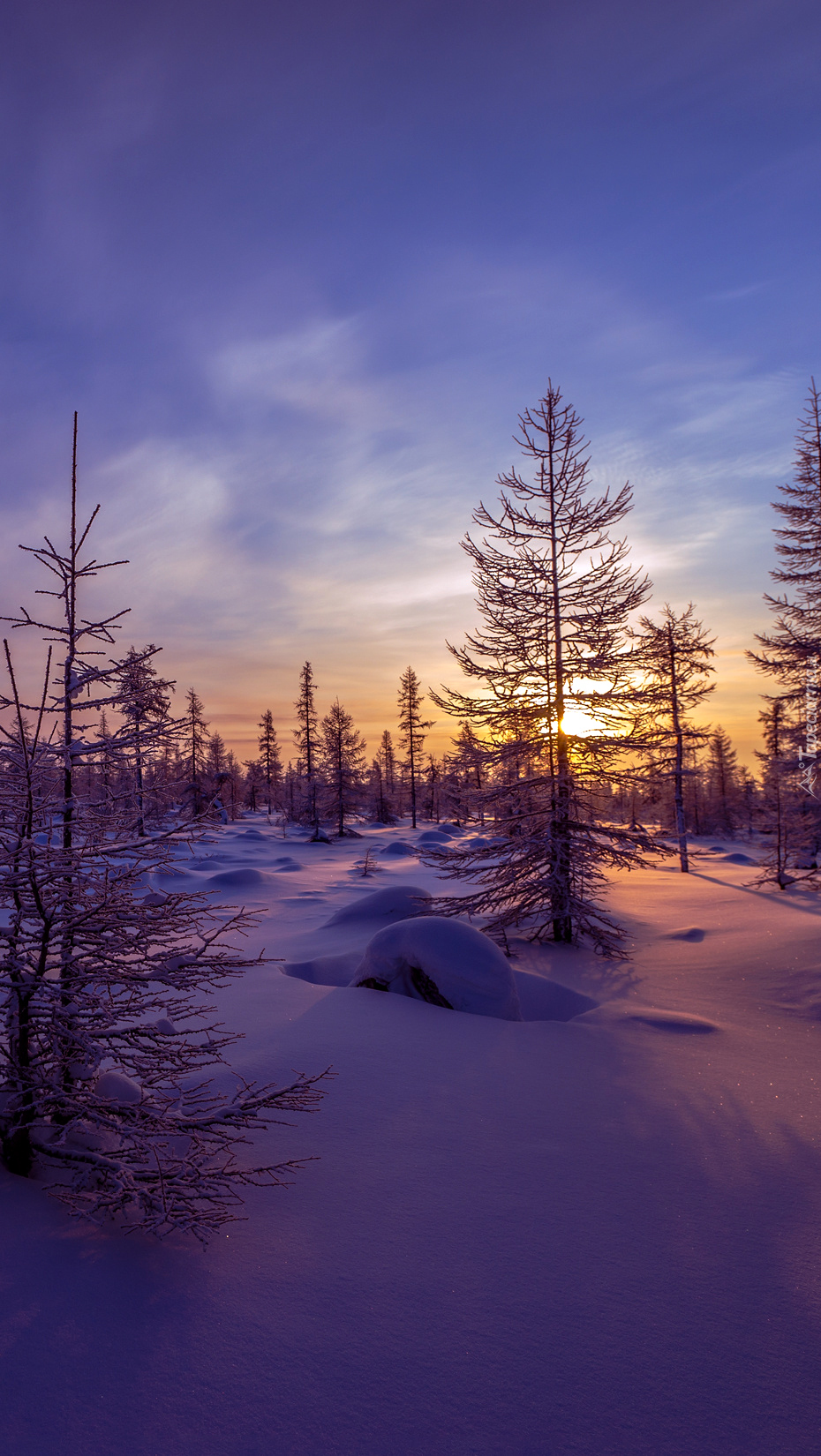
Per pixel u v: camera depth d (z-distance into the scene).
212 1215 3.18
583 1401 2.47
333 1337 2.72
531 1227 3.59
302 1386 2.46
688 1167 4.31
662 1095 5.53
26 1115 3.54
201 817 3.80
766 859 28.16
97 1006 3.45
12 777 3.36
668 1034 7.33
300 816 49.88
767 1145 4.66
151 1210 3.13
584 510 12.39
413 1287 3.05
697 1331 2.85
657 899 19.19
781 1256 3.39
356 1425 2.31
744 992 9.34
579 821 13.16
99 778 3.91
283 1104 3.76
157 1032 3.62
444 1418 2.36
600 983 9.96
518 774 14.83
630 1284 3.14
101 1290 2.83
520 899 12.97
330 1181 3.98
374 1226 3.54
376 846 40.84
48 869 3.36
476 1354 2.67
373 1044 6.39
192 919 3.75
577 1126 4.88
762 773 25.86
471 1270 3.20
